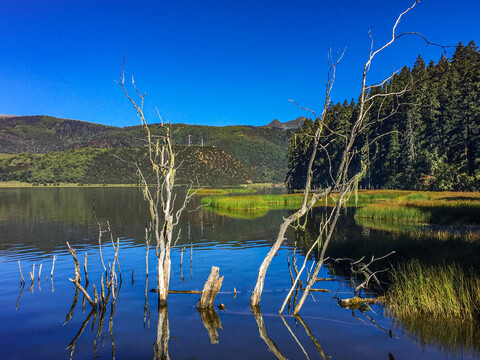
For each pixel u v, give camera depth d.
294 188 106.62
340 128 87.25
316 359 6.62
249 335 7.89
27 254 18.27
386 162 78.94
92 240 22.81
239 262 15.83
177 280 12.80
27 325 8.60
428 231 20.75
